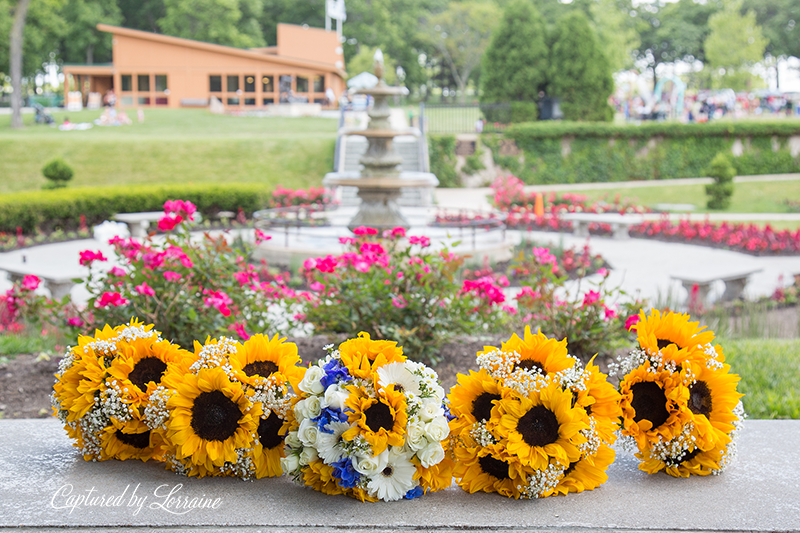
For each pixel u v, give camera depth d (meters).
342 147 25.94
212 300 5.07
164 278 5.26
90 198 17.47
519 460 2.71
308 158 26.48
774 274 12.05
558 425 2.75
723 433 3.00
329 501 2.75
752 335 7.87
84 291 9.95
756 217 20.73
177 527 2.53
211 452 2.84
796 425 3.74
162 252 5.25
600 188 26.39
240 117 37.81
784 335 8.05
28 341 6.58
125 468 3.09
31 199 16.42
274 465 2.99
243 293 5.67
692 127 28.42
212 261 5.61
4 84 56.62
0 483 2.90
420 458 2.71
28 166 24.39
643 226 17.36
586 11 64.69
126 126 33.12
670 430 2.96
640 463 3.15
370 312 5.30
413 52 66.38
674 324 3.17
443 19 56.28
